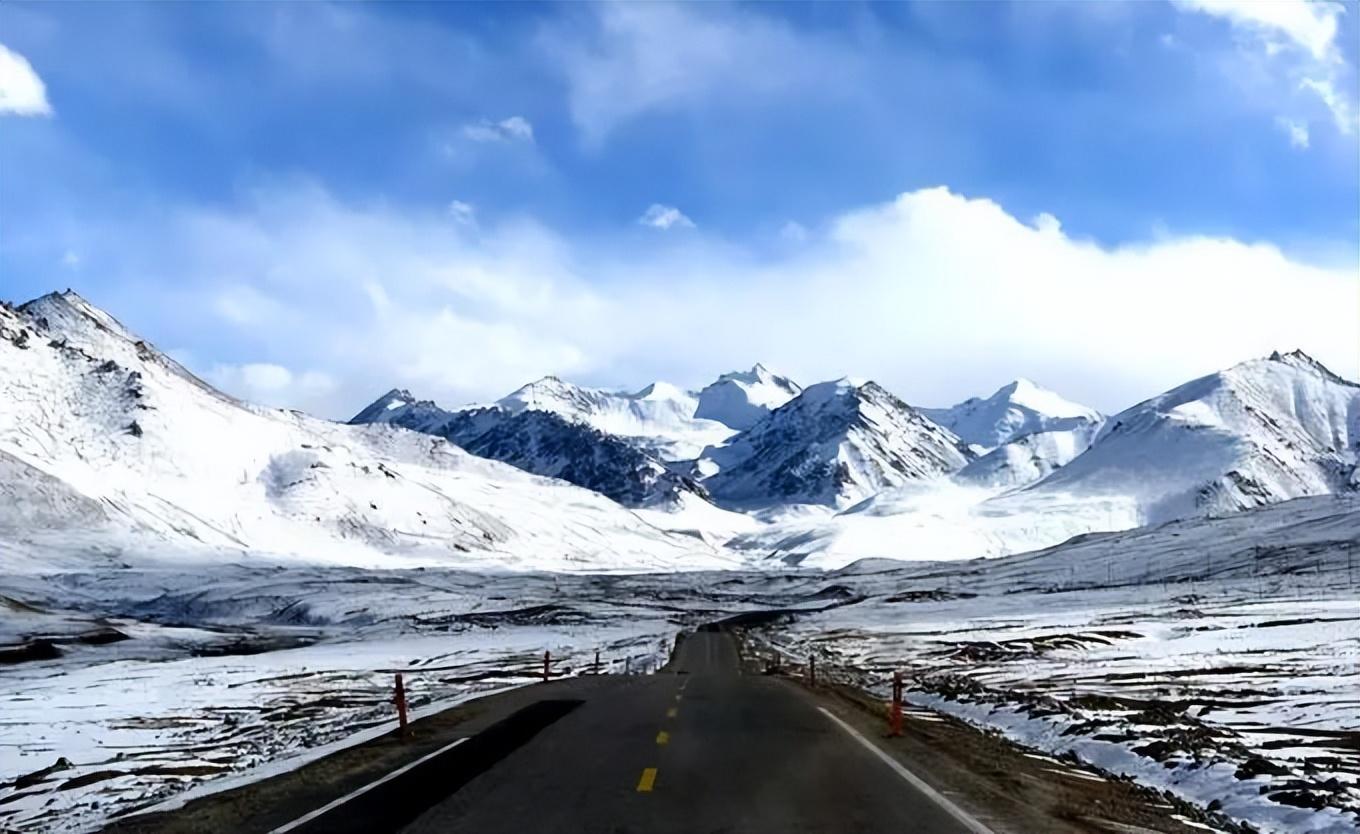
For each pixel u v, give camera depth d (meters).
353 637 106.44
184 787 20.19
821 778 18.39
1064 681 49.34
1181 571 177.38
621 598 185.25
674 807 15.66
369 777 18.55
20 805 21.55
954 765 20.36
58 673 65.31
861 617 133.38
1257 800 18.06
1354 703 36.12
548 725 26.72
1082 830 14.40
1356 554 164.88
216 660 73.50
